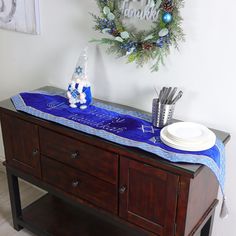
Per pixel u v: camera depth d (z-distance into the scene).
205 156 1.50
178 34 1.71
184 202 1.50
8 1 2.29
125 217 1.73
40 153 1.98
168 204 1.55
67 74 2.25
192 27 1.69
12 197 2.27
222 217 1.68
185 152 1.52
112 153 1.64
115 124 1.78
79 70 1.99
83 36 2.07
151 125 1.77
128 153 1.57
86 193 1.85
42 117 1.87
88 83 1.97
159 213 1.60
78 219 2.26
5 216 2.47
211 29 1.65
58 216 2.29
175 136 1.56
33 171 2.07
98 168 1.73
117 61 1.99
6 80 2.61
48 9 2.15
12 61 2.50
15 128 2.04
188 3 1.66
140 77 1.94
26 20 2.26
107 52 2.00
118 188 1.70
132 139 1.63
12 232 2.34
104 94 2.13
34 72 2.42
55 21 2.15
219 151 1.58
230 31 1.61
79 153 1.78
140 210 1.66
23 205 2.55
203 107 1.80
